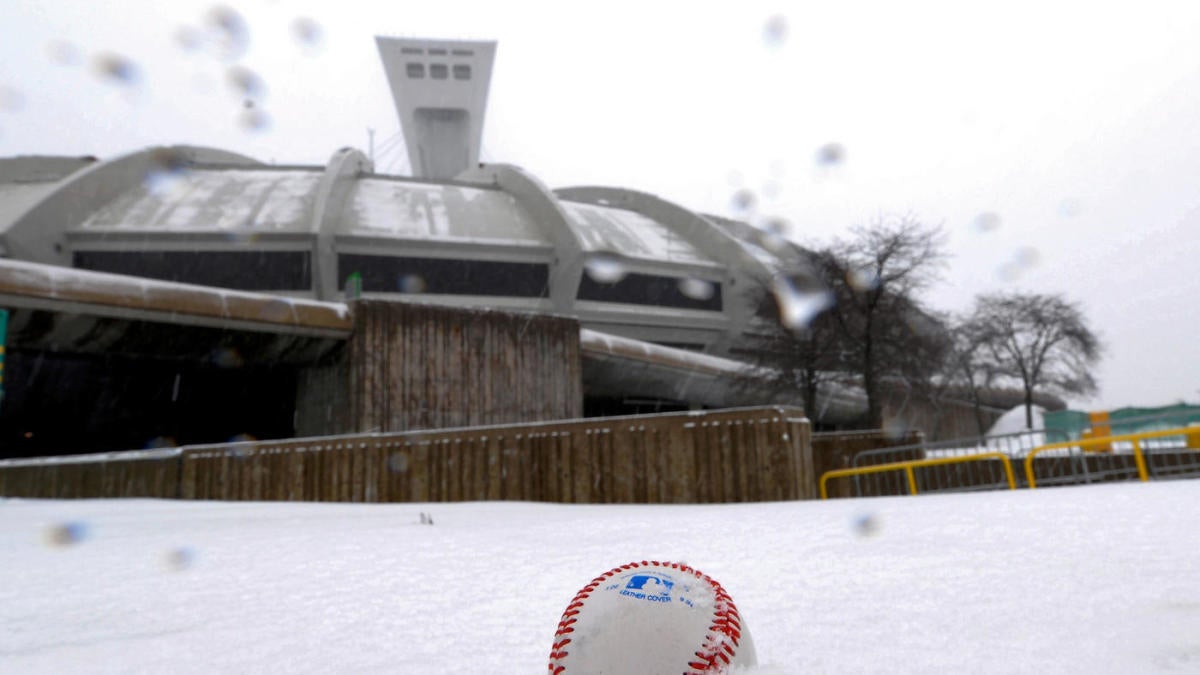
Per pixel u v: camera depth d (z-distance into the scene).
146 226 51.69
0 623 3.60
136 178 57.78
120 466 21.66
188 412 41.56
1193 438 15.67
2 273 23.81
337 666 2.56
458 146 106.38
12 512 13.16
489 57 103.81
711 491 12.24
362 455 16.70
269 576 4.75
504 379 33.88
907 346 31.41
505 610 3.36
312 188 61.19
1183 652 2.18
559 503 13.92
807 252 32.47
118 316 26.33
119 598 4.21
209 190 59.78
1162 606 2.73
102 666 2.73
